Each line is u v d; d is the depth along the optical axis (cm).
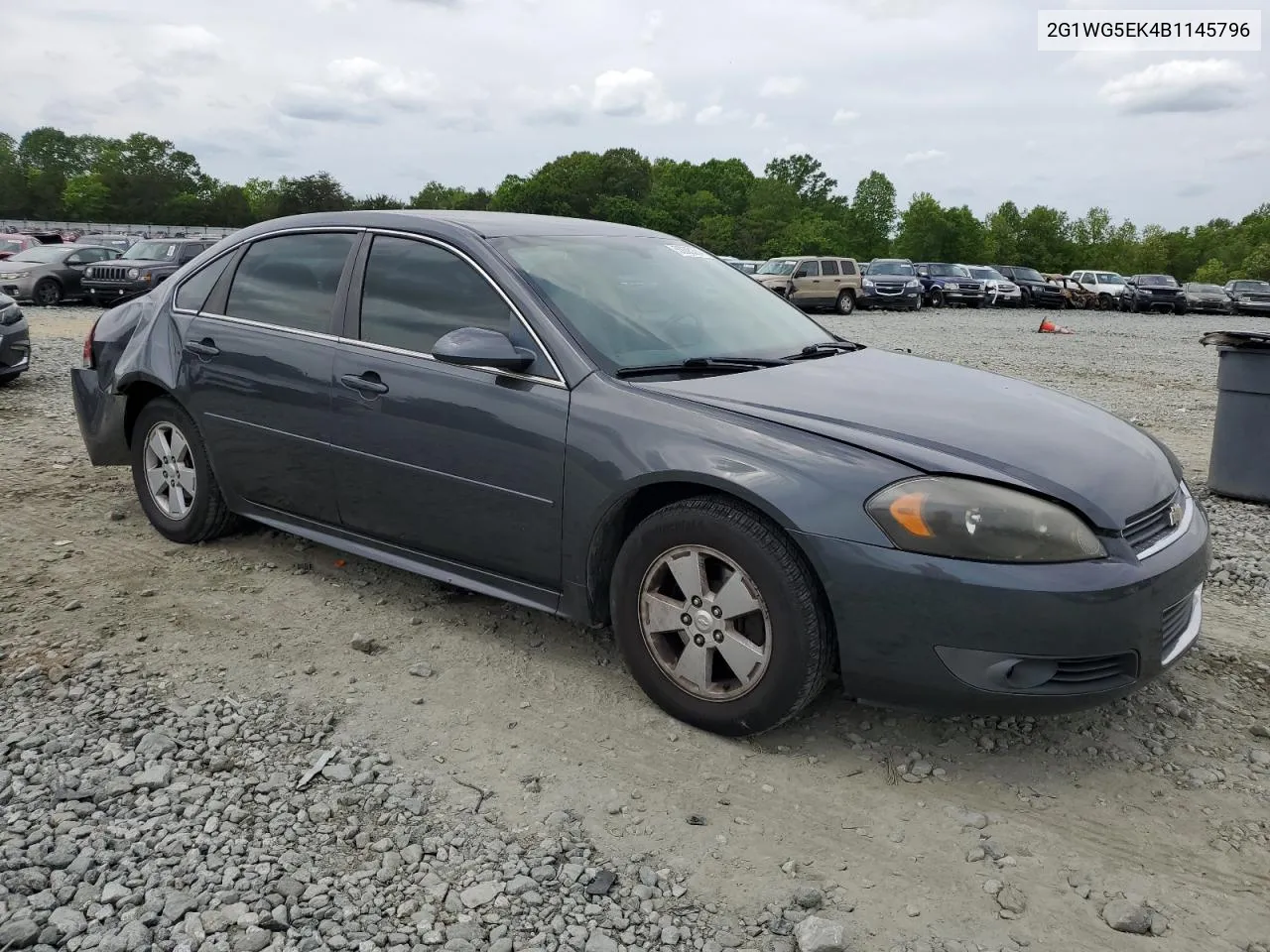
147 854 256
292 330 421
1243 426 640
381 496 392
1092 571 277
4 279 2177
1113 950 233
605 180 13000
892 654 286
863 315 3092
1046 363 1561
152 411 485
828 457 295
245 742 313
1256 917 245
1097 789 299
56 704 333
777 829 276
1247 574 495
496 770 302
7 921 229
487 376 357
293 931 230
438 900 243
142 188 12862
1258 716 346
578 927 235
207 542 492
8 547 484
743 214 13700
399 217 408
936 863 263
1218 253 11250
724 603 308
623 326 365
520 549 354
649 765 306
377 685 353
